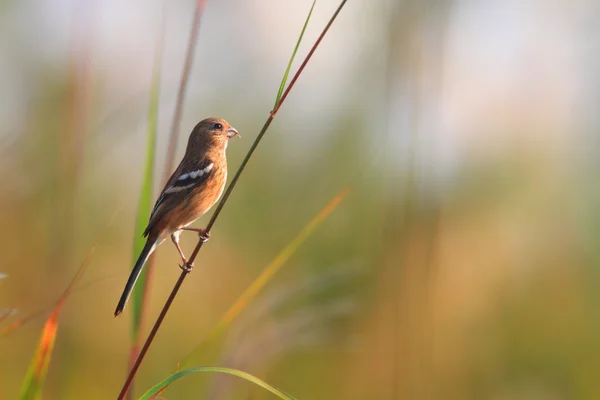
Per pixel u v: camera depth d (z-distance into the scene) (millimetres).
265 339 8086
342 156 13414
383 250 11336
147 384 12320
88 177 9250
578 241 13734
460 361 12766
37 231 9930
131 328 6820
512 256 13562
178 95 7262
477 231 13422
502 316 13242
